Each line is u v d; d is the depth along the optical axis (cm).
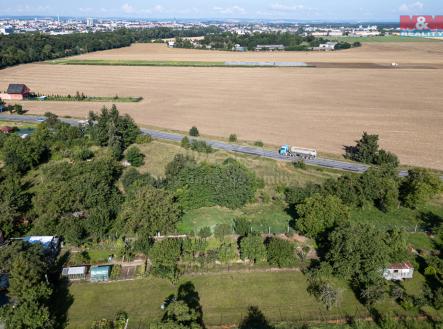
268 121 16812
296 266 7019
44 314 5456
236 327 5747
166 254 6800
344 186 8944
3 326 5359
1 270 6275
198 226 8438
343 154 12838
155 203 8050
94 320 5884
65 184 8456
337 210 7512
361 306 6103
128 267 7112
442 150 13075
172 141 13938
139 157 11581
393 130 15325
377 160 11744
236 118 17312
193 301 6241
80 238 7606
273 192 10050
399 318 5803
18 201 8719
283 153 12694
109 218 8162
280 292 6425
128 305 6206
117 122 13025
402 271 6606
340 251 6625
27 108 19088
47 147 12394
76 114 17900
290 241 7725
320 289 6262
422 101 19850
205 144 12962
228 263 7150
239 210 9181
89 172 9531
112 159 10725
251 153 12875
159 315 5969
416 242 7762
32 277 5909
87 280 6788
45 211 8025
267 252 7044
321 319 5859
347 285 6556
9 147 11131
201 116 17675
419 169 9788
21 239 7450
